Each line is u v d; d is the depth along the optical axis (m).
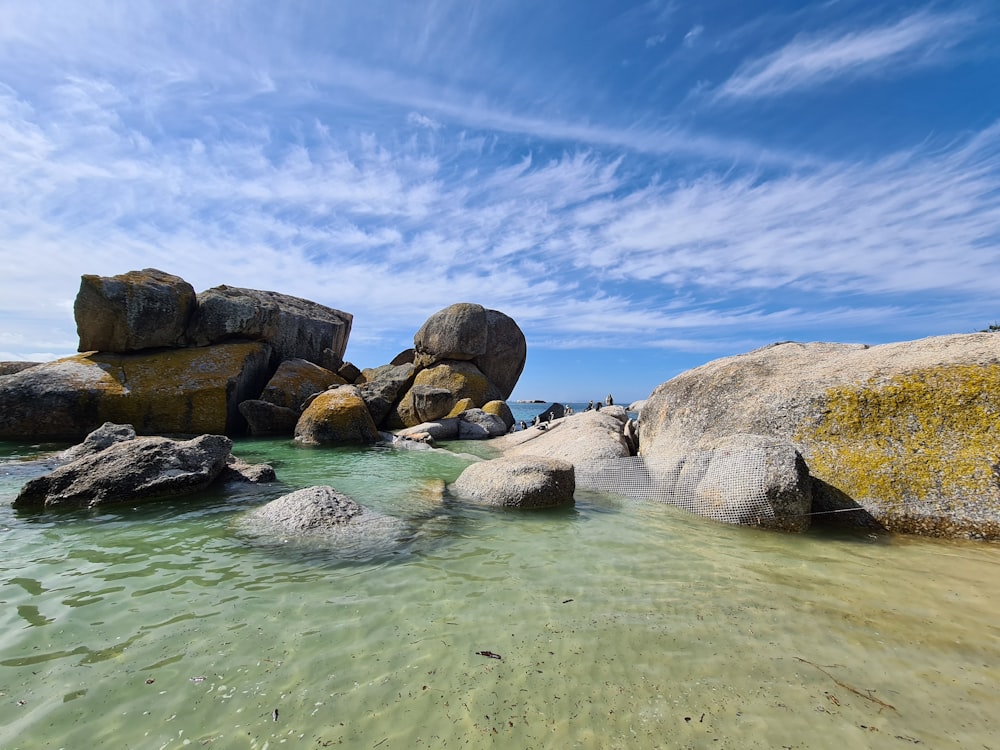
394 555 5.62
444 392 22.34
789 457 6.90
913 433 7.04
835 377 8.16
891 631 3.83
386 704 2.95
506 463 8.84
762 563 5.41
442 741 2.65
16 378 16.59
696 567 5.28
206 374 19.17
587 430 12.73
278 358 25.75
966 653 3.52
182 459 8.98
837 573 5.10
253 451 15.12
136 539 6.13
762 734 2.70
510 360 30.89
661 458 9.48
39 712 2.84
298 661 3.39
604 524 7.11
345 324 32.50
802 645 3.62
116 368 18.34
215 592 4.55
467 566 5.29
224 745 2.61
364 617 4.06
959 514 6.29
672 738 2.67
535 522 7.19
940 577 4.96
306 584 4.75
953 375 7.13
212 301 21.28
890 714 2.86
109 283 18.88
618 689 3.09
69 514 7.36
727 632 3.81
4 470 10.62
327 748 2.59
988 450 6.48
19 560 5.36
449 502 8.30
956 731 2.73
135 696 3.00
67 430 16.69
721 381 9.73
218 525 6.76
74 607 4.20
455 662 3.39
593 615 4.11
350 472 11.45
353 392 19.02
